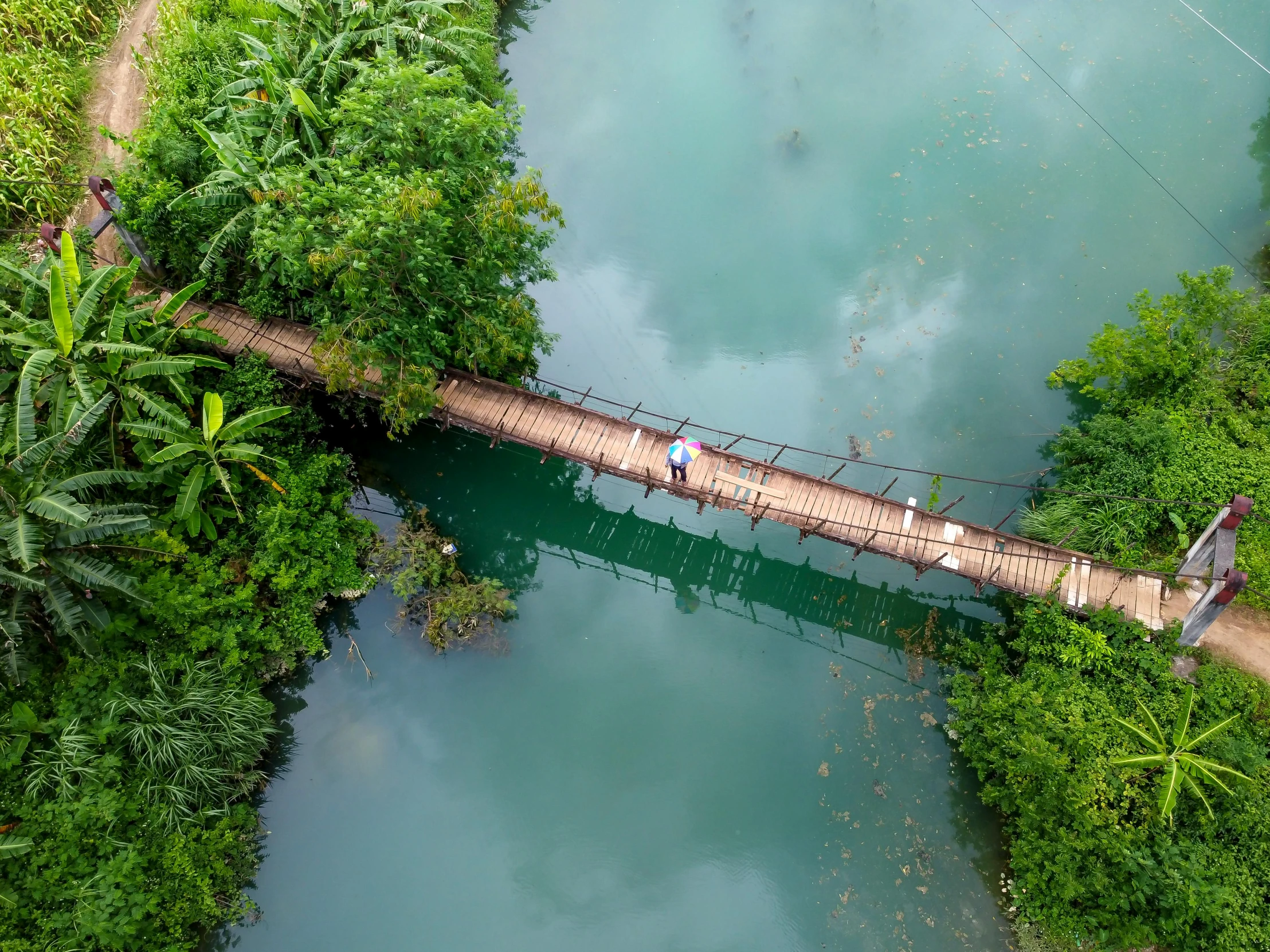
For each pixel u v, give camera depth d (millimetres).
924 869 17141
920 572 19406
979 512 21672
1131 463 20234
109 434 17625
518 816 18156
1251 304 22094
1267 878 15031
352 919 16828
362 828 17875
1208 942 14734
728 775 18688
